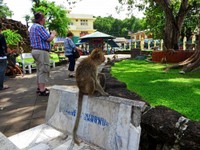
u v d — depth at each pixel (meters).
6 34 10.64
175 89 4.69
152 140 2.69
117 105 2.68
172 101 3.76
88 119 3.01
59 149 2.98
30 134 3.43
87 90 3.02
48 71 5.66
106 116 2.78
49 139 3.26
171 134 2.39
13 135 3.44
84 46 32.78
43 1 16.28
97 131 2.88
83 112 3.08
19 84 7.47
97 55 3.28
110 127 2.72
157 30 21.55
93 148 2.87
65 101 3.45
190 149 2.24
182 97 4.02
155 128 2.54
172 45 14.34
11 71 9.64
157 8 17.36
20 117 4.21
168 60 12.37
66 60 15.88
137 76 6.57
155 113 2.71
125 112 2.57
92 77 3.04
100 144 2.82
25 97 5.62
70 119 3.33
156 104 3.61
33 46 5.34
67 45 8.12
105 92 3.26
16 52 10.55
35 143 3.16
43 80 5.65
